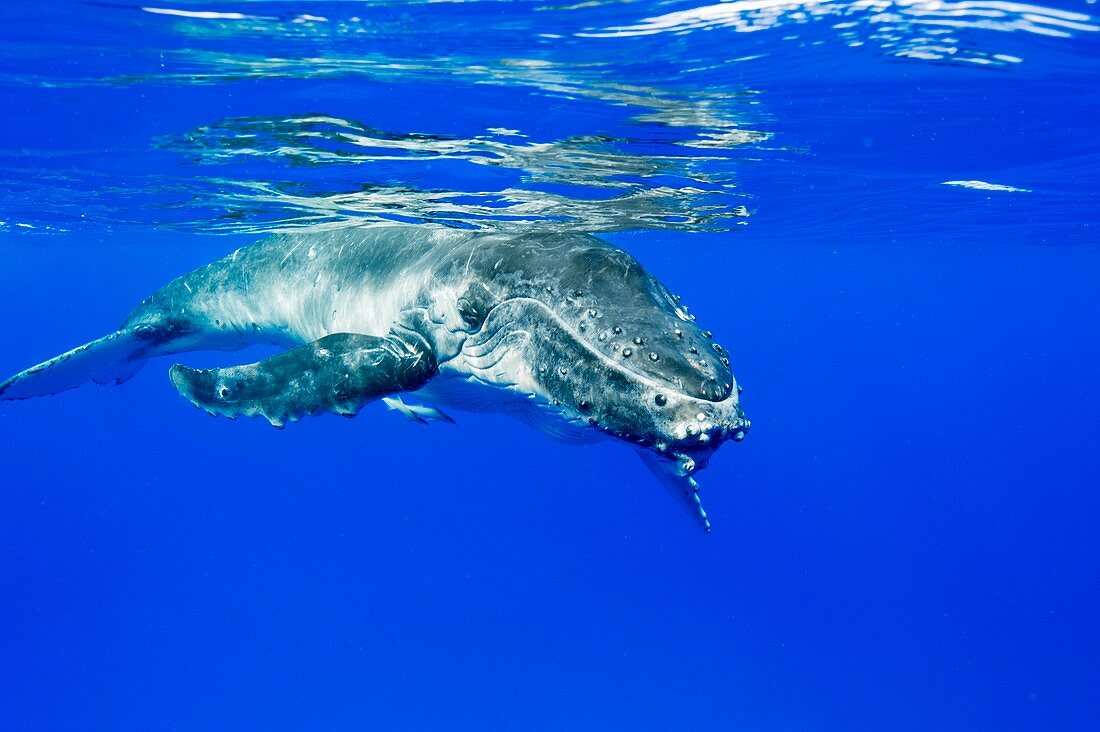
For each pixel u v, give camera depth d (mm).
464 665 30141
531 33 7398
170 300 11695
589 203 14859
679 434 5512
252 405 7406
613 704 28141
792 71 8609
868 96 9562
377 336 8070
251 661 30703
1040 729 28250
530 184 13242
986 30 7570
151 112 9797
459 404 8414
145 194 14891
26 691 29219
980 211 21406
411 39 7535
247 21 7109
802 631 33969
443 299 7773
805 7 7008
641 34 7512
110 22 7195
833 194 17047
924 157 13164
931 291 73312
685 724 27250
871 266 49500
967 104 10008
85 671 30453
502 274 7363
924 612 36812
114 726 27016
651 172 13086
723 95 9320
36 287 75500
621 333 6191
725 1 6855
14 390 10672
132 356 11641
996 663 32781
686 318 6727
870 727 27875
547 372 6586
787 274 56812
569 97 9281
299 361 7512
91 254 42094
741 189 15539
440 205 14547
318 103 9430
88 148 11516
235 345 11867
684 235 25562
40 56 7996
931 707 29344
